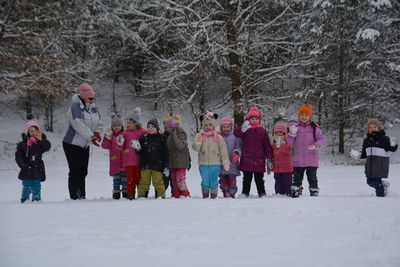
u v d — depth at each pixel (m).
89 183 14.91
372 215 5.64
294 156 9.41
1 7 22.05
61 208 6.80
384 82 28.22
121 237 4.57
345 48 26.41
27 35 20.47
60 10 21.55
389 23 26.67
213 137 9.20
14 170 20.14
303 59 23.73
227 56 23.86
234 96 22.84
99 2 25.69
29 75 20.08
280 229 4.88
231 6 23.38
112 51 27.80
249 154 9.22
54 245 4.26
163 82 24.06
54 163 22.78
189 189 12.76
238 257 3.73
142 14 24.05
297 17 24.45
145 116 30.38
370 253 3.77
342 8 25.50
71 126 8.62
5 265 3.59
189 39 23.55
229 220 5.51
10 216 6.05
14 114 28.41
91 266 3.53
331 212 5.96
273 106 23.50
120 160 9.08
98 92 31.72
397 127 30.20
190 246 4.14
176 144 9.17
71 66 21.45
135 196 9.75
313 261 3.56
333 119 28.03
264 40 23.88
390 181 13.09
